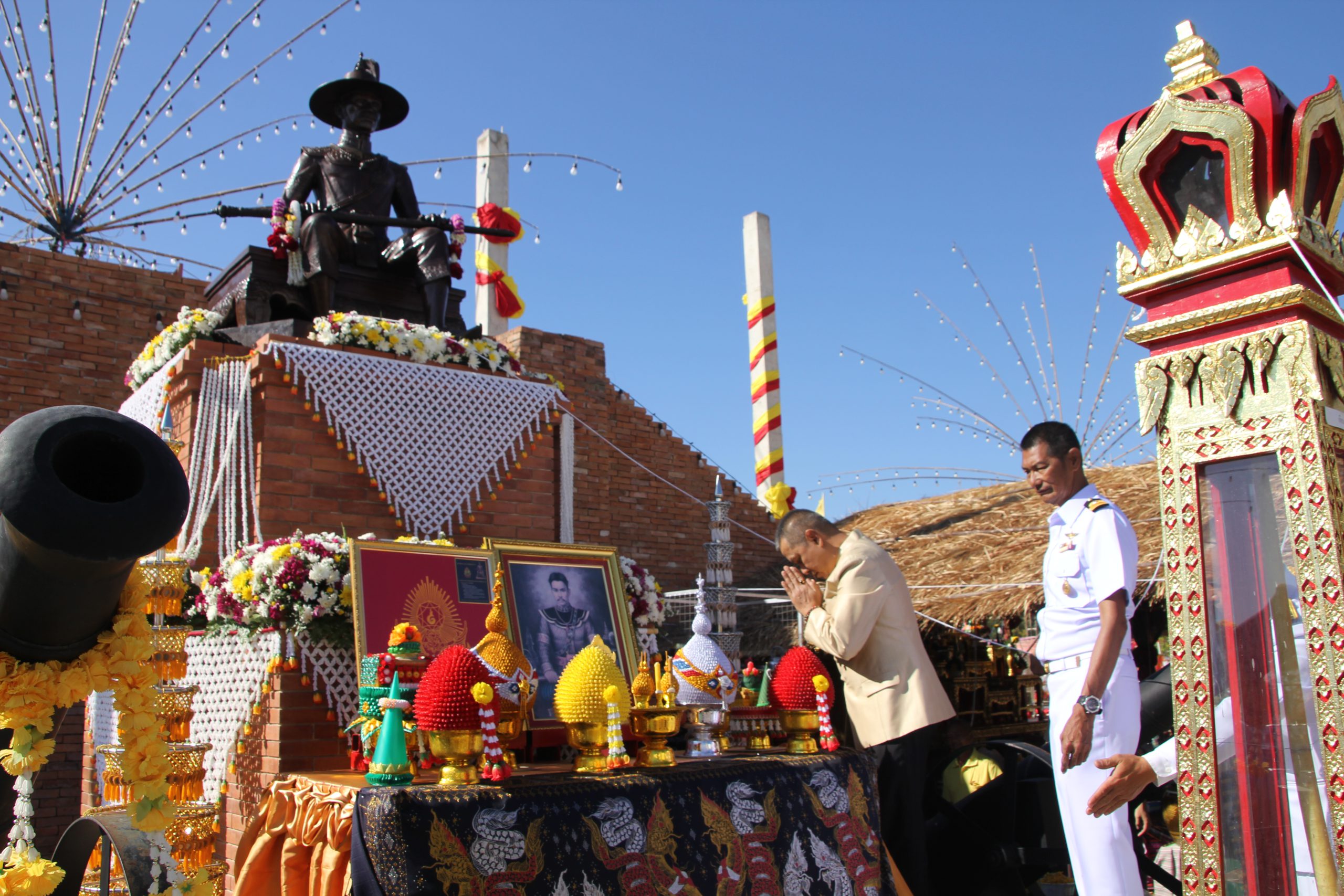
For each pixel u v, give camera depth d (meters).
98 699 5.93
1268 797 2.25
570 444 6.68
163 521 2.14
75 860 3.38
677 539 12.50
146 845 3.07
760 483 13.70
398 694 3.39
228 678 4.62
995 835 4.97
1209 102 2.29
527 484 6.36
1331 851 2.16
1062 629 3.76
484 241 12.09
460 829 2.98
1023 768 5.15
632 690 3.79
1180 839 2.33
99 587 2.23
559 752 4.64
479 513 6.11
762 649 10.86
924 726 4.54
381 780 3.19
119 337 9.23
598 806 3.30
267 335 5.62
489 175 12.28
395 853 2.87
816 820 3.97
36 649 2.34
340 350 5.76
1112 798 2.71
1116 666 3.49
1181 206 2.41
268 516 5.34
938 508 12.23
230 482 5.39
